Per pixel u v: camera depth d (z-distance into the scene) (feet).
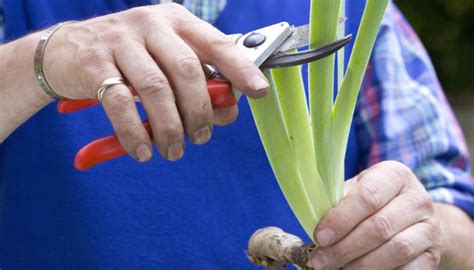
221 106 4.30
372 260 4.69
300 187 4.67
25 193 5.36
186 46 4.25
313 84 4.56
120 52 4.25
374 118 5.59
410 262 4.76
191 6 5.41
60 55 4.38
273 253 4.75
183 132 4.22
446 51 16.92
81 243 5.31
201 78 4.22
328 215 4.67
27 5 5.34
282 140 4.62
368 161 5.63
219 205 5.40
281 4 5.52
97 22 4.36
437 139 5.64
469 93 17.20
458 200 5.49
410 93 5.67
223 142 5.43
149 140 4.21
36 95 4.58
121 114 4.19
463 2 16.49
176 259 5.35
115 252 5.31
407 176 4.83
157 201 5.36
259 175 5.45
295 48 4.43
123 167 5.35
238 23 5.46
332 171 4.68
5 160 5.39
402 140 5.58
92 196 5.32
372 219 4.68
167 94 4.19
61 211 5.32
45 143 5.33
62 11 5.37
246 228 5.41
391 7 5.76
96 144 4.25
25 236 5.36
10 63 4.57
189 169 5.40
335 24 4.42
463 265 5.43
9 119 4.71
